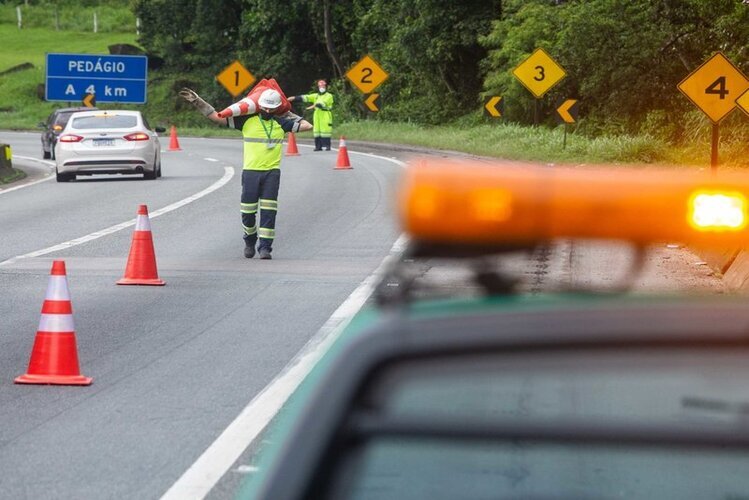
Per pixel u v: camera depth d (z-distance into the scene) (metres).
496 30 137.62
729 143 83.31
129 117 79.38
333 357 4.74
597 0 109.00
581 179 4.80
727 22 90.38
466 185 4.76
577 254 5.18
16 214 57.56
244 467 16.72
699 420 4.50
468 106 160.00
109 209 59.28
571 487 4.62
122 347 25.88
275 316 29.61
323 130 116.06
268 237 40.75
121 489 15.76
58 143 77.94
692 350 4.50
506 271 5.02
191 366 23.77
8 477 16.36
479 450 4.63
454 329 4.61
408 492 4.66
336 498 4.69
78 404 20.67
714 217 4.72
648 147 91.81
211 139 164.00
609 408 4.55
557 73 93.94
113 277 36.50
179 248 44.09
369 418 4.61
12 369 23.61
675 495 4.56
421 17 155.50
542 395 4.59
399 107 167.62
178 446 17.86
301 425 4.71
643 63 105.69
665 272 33.44
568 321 4.57
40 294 33.25
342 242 45.38
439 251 4.91
